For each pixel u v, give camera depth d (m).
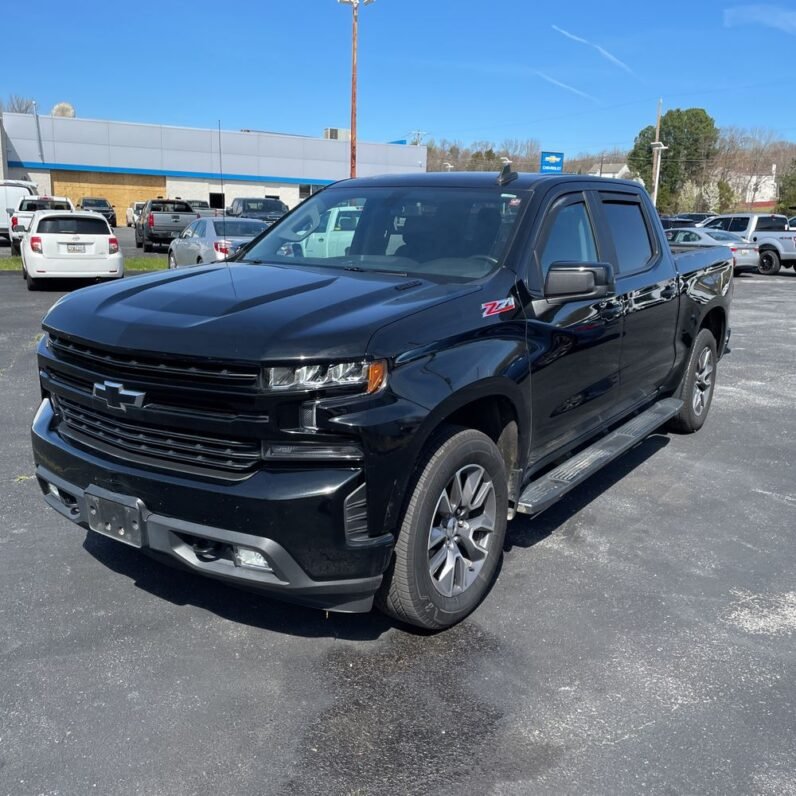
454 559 3.36
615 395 4.84
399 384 2.92
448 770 2.56
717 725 2.83
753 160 95.94
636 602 3.72
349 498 2.82
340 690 2.98
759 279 23.95
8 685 2.94
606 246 4.68
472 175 4.55
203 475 2.90
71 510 3.39
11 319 11.51
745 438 6.60
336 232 4.37
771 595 3.84
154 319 3.05
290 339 2.79
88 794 2.41
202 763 2.56
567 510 4.89
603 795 2.47
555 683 3.05
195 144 51.72
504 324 3.53
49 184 49.44
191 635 3.32
